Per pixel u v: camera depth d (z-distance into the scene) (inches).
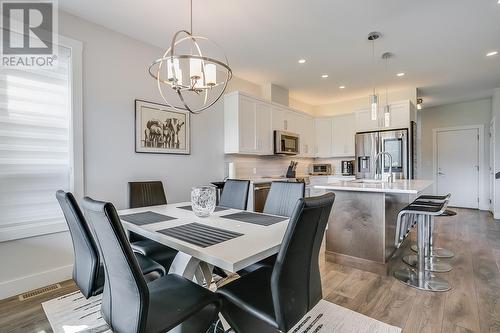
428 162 261.7
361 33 114.8
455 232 155.6
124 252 37.8
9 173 88.2
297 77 171.6
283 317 42.8
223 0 91.4
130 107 117.8
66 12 98.3
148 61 124.3
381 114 189.0
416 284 89.0
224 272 93.4
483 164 232.4
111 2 92.1
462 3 93.3
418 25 108.0
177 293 50.3
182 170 139.3
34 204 92.7
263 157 193.9
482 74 165.2
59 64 98.0
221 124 162.2
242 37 118.1
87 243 54.1
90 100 105.0
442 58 140.9
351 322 68.7
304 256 46.7
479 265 105.7
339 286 89.0
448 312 72.9
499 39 119.7
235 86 170.7
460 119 244.5
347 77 171.5
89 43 104.8
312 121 232.7
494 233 153.3
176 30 111.6
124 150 115.6
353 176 216.7
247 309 47.9
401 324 67.7
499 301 78.2
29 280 89.4
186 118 140.9
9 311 76.2
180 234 58.2
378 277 96.3
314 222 45.8
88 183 104.2
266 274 60.0
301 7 95.5
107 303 45.3
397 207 117.9
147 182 109.5
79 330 67.2
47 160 95.5
